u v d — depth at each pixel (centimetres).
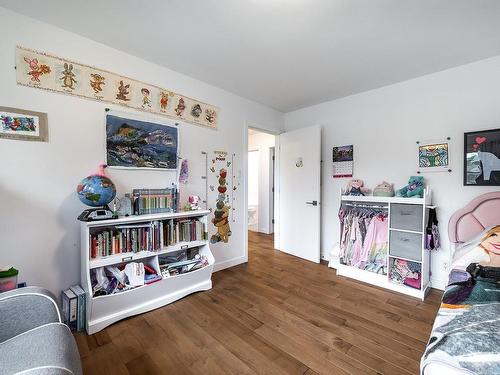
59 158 190
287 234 385
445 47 210
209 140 294
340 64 241
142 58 233
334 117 342
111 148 216
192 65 246
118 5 162
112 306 187
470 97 238
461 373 80
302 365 150
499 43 204
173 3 160
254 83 289
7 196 170
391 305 222
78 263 200
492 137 225
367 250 278
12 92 171
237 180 328
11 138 171
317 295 242
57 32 187
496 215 216
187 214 236
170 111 256
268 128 373
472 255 184
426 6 160
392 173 288
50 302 122
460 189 244
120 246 200
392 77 270
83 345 166
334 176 340
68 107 194
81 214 190
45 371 82
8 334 111
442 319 115
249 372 144
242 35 195
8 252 171
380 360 154
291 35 194
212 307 217
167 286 219
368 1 156
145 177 239
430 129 261
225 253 317
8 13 168
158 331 182
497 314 107
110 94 215
